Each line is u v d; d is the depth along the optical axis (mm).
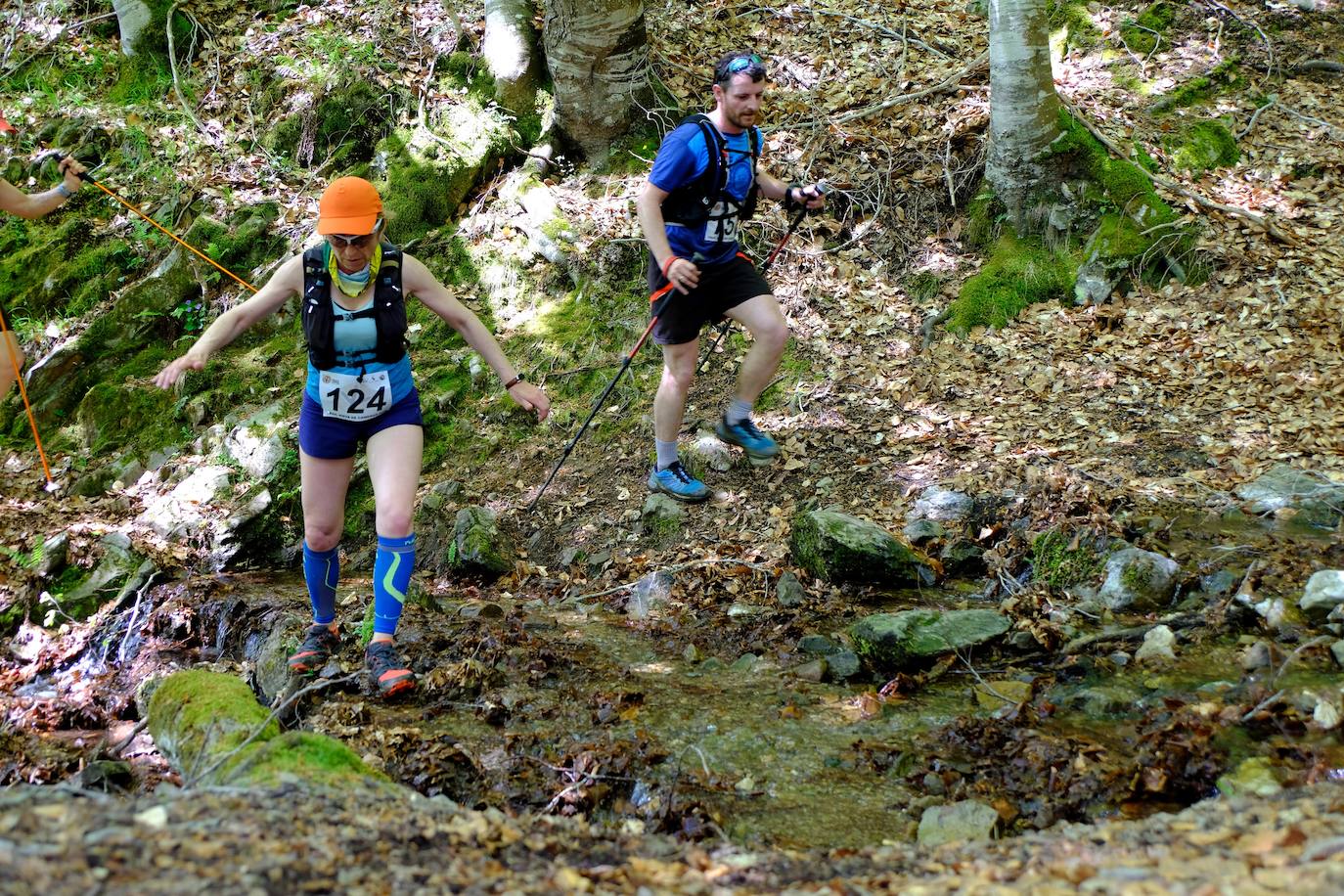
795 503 5891
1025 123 7234
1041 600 4746
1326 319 6562
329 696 4449
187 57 9062
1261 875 2119
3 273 8133
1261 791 3072
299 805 2654
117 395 7258
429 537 6191
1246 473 5469
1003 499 5523
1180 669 4082
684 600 5309
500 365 4316
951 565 5254
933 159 7805
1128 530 5051
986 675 4328
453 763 3771
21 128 8789
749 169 5141
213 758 3137
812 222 7586
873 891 2379
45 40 9359
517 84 8242
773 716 4125
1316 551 4711
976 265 7355
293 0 9328
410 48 8711
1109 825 2768
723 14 9203
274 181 8344
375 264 4004
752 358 5438
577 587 5691
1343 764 3260
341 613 5219
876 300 7199
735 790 3594
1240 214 7285
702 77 8500
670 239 5180
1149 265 7094
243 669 5090
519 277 7617
